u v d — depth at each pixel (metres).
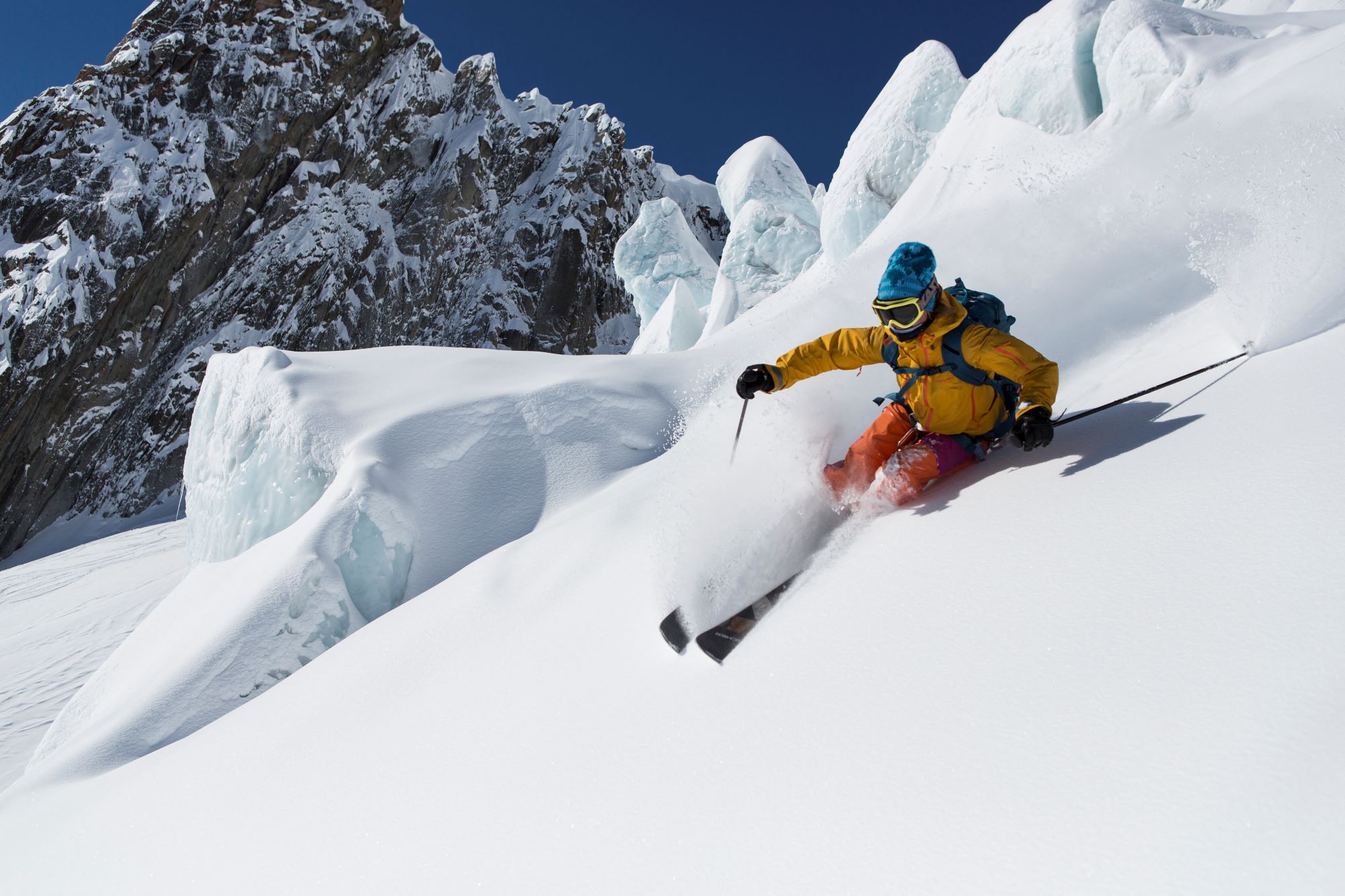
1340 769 1.02
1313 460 1.76
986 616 1.75
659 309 26.73
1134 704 1.32
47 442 44.12
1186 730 1.21
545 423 7.08
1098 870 1.08
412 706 2.74
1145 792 1.15
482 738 2.28
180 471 45.31
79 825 3.13
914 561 2.15
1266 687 1.21
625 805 1.70
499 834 1.81
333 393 7.60
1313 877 0.91
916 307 2.46
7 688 12.55
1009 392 2.62
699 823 1.55
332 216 56.94
